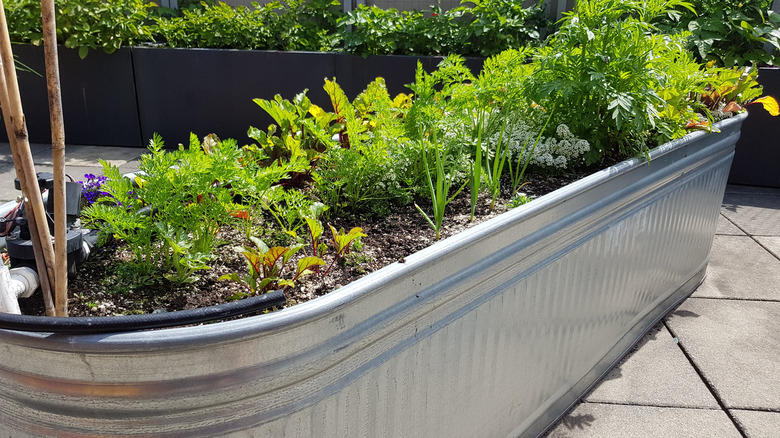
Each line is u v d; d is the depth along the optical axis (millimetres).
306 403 1114
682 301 2951
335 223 1880
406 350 1295
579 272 1924
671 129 2314
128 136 5375
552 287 1804
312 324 1036
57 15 5055
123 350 914
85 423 1025
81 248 1455
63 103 5262
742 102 2916
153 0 6309
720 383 2299
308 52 5137
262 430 1079
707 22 4816
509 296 1605
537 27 5605
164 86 5219
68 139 5383
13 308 1120
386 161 1945
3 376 1042
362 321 1148
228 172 1472
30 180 1047
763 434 2023
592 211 1848
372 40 5230
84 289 1388
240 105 5254
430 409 1456
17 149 1021
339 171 1909
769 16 4852
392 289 1188
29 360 989
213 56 5113
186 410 1007
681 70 2441
